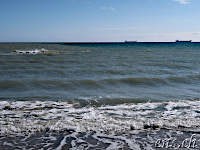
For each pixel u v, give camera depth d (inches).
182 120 228.8
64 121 219.6
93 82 406.9
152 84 410.3
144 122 220.4
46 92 340.8
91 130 198.4
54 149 158.7
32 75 469.4
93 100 305.9
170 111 262.8
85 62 726.5
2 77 437.1
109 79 430.0
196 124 217.5
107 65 658.8
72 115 242.1
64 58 848.9
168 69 592.7
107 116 240.4
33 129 197.5
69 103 290.7
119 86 392.2
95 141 175.2
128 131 198.4
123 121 221.0
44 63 677.9
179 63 745.6
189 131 200.2
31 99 303.7
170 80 440.1
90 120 224.7
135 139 180.5
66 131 195.5
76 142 172.4
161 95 339.9
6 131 190.9
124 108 274.1
